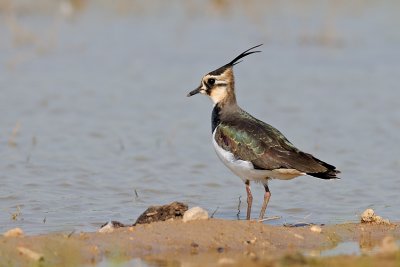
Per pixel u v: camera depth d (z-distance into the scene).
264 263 9.89
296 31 28.41
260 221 12.19
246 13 30.84
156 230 11.46
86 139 18.20
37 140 17.95
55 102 20.77
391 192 15.10
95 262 10.48
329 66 24.72
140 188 15.17
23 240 10.89
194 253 10.90
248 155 12.45
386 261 9.64
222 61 24.81
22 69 23.72
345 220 13.23
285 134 18.91
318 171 12.05
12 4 30.33
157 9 31.61
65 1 30.78
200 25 29.52
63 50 25.89
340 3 32.28
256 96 21.66
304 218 13.44
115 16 30.39
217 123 13.27
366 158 17.28
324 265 9.61
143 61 24.89
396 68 24.41
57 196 14.50
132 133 18.73
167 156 17.25
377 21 30.02
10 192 14.59
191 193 15.00
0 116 19.55
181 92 22.06
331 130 19.16
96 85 22.39
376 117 20.05
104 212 13.60
